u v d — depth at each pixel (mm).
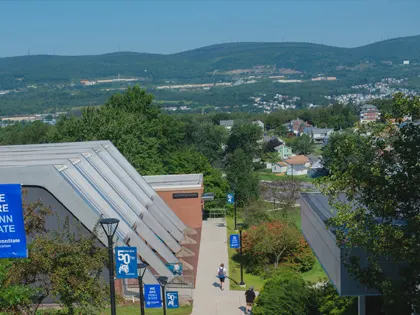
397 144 18219
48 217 29203
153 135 72875
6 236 14523
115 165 42906
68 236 20344
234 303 30953
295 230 40219
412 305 18953
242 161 63438
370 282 18891
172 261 34094
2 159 35531
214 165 107750
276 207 65125
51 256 19188
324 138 182000
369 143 19156
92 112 61375
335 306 26000
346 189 20797
